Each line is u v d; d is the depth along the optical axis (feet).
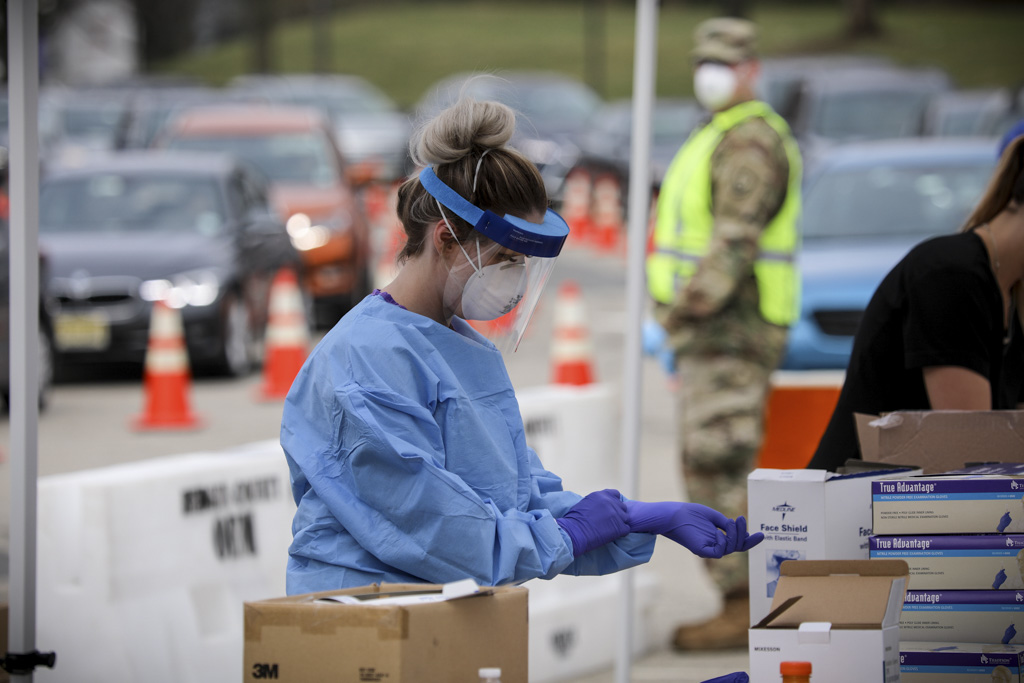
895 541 22.36
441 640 18.69
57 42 380.17
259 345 101.14
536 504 22.77
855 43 435.53
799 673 18.85
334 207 112.27
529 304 22.15
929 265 27.25
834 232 80.89
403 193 21.76
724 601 43.27
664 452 71.92
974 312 26.96
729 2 228.02
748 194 41.06
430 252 21.50
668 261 44.93
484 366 21.97
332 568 21.25
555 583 42.57
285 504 38.24
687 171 44.19
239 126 123.03
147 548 34.76
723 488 42.34
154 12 505.25
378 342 20.89
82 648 33.71
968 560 22.08
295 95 237.66
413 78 454.40
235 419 81.76
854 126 159.33
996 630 21.95
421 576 20.65
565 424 44.06
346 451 20.75
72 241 91.91
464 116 20.98
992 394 28.09
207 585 35.86
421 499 20.24
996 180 27.78
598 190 189.57
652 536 22.99
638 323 35.76
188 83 262.67
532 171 21.08
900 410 27.63
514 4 554.46
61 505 34.19
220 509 36.47
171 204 97.81
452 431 21.07
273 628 18.78
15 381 25.91
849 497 23.27
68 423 81.10
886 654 19.69
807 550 23.31
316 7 457.68
